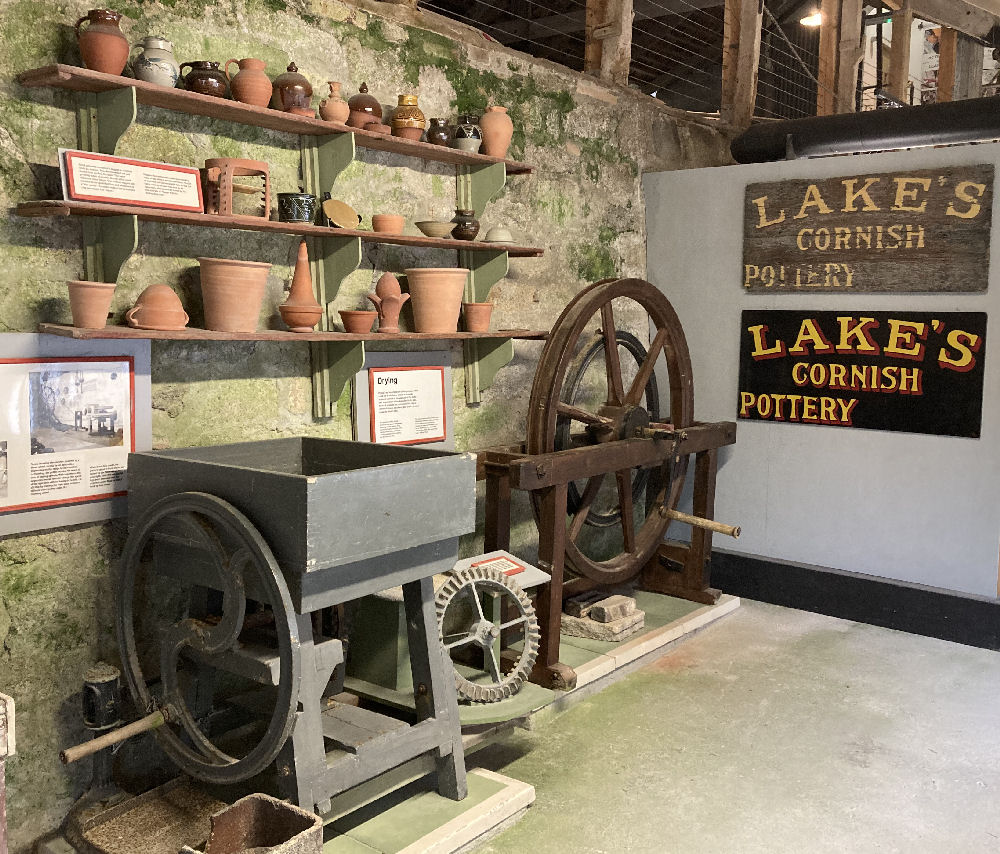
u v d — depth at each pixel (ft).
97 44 6.88
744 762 9.03
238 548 6.58
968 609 12.26
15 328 7.06
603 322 12.02
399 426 10.27
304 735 6.53
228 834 6.35
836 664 11.58
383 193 9.99
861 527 13.28
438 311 9.75
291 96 8.27
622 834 7.75
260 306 8.20
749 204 13.75
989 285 11.98
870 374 13.00
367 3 9.75
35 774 7.37
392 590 8.59
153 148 7.88
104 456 7.57
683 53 27.73
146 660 8.00
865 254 12.85
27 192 7.09
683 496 14.99
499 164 10.55
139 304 7.35
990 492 12.19
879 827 7.88
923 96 31.30
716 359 14.42
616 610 11.85
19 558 7.15
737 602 13.64
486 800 7.78
